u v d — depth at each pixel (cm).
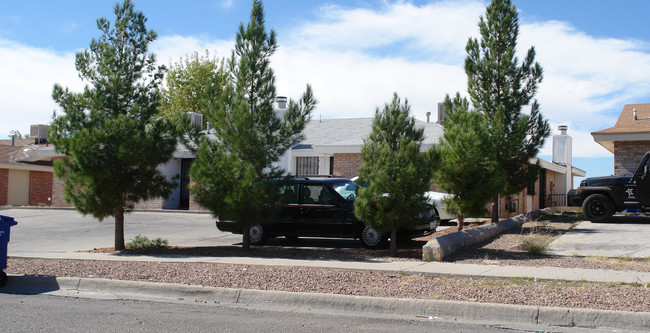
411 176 1071
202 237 1595
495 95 1656
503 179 1403
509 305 667
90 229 1809
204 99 1230
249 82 1197
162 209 2558
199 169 1162
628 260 1002
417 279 847
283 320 661
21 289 873
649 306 654
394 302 710
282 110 2556
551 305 671
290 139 1222
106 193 1187
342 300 732
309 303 745
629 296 704
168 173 2714
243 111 1138
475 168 1333
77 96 1217
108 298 798
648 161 1598
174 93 4381
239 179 1166
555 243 1227
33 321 644
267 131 1188
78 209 1209
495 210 1664
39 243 1474
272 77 1207
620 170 1962
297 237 1488
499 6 1658
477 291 751
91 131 1170
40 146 3475
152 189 1226
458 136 1353
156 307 736
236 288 794
